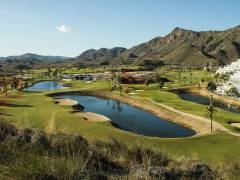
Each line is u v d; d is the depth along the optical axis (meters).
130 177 8.30
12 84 190.00
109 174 9.05
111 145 13.11
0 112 85.00
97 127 74.62
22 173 6.65
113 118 111.62
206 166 10.80
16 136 9.95
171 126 100.38
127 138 64.19
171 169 9.78
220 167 11.73
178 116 108.69
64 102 134.00
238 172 11.36
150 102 137.25
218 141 69.44
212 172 10.70
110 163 10.69
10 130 10.66
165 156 12.46
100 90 185.00
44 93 171.00
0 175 6.45
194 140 68.94
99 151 11.20
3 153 7.71
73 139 11.00
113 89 189.50
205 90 196.00
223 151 58.38
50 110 102.75
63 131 12.49
